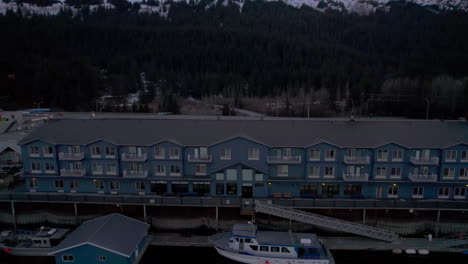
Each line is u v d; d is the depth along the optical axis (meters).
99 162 62.09
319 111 126.44
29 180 63.97
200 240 59.66
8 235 60.44
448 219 59.03
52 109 134.38
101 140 61.12
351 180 58.53
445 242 56.69
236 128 64.94
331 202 57.03
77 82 151.38
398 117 110.81
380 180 58.72
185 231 61.09
